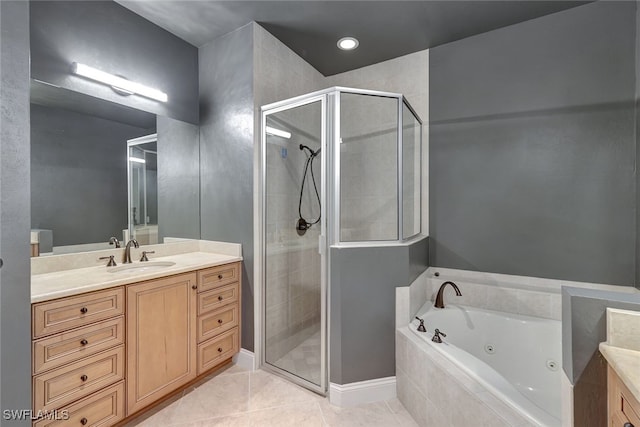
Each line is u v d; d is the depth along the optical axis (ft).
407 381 5.92
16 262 3.14
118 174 6.86
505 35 7.57
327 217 6.41
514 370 6.61
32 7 5.54
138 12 7.09
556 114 7.01
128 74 6.99
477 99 7.91
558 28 6.98
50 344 4.24
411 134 7.73
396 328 6.41
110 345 4.95
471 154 7.98
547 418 3.68
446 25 7.52
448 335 7.13
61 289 4.44
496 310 7.36
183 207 8.11
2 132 3.02
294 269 6.98
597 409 3.08
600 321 3.10
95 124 6.47
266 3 6.77
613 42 6.46
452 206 8.22
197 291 6.48
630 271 6.36
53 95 5.85
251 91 7.40
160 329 5.73
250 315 7.50
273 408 5.95
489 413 3.96
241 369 7.43
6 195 3.06
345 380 6.07
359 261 6.19
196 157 8.46
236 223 7.70
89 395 4.67
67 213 6.03
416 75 8.79
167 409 5.89
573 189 6.85
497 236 7.68
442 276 8.25
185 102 8.23
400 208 6.88
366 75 9.62
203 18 7.30
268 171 7.48
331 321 6.19
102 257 6.48
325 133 6.48
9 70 3.07
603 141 6.57
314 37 8.10
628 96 6.35
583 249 6.77
